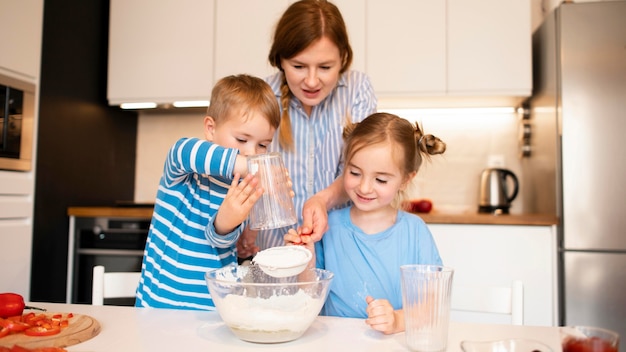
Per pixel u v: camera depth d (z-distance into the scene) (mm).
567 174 2070
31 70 2105
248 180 904
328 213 1232
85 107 2482
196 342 738
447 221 2121
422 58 2389
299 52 1208
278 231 1412
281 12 2484
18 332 741
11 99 1995
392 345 733
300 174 1438
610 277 2016
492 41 2350
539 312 2059
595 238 2037
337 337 772
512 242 2088
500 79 2342
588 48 2082
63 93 2318
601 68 2070
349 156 1070
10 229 1993
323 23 1202
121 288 1201
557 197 2094
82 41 2475
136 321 848
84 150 2467
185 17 2559
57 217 2268
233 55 2512
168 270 1092
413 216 1179
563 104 2086
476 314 1984
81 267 2342
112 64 2598
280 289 732
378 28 2414
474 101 2512
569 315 2025
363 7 2424
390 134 1052
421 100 2488
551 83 2193
